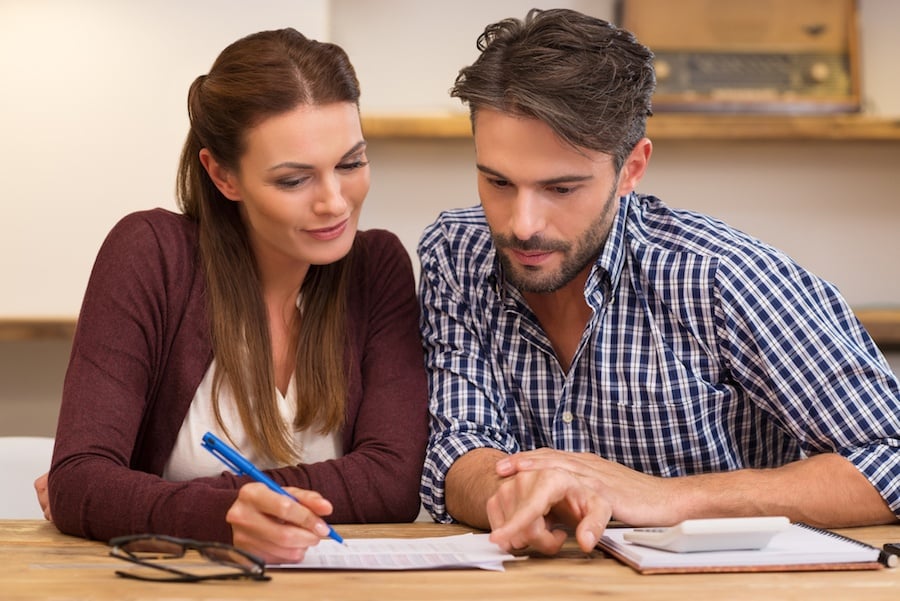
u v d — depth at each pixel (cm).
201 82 157
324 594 107
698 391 163
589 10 318
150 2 300
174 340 159
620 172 151
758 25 312
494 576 116
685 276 161
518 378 171
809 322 156
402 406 165
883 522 147
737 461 170
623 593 108
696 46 312
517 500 131
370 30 320
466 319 173
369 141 317
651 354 164
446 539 135
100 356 152
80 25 300
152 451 161
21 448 188
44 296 302
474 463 154
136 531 133
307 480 152
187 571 118
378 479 156
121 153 301
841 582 114
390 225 318
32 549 132
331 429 165
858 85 312
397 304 175
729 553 120
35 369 319
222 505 129
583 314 167
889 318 296
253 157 148
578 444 170
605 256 162
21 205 302
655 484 142
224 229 162
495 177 146
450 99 320
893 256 322
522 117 142
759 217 321
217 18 300
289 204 149
